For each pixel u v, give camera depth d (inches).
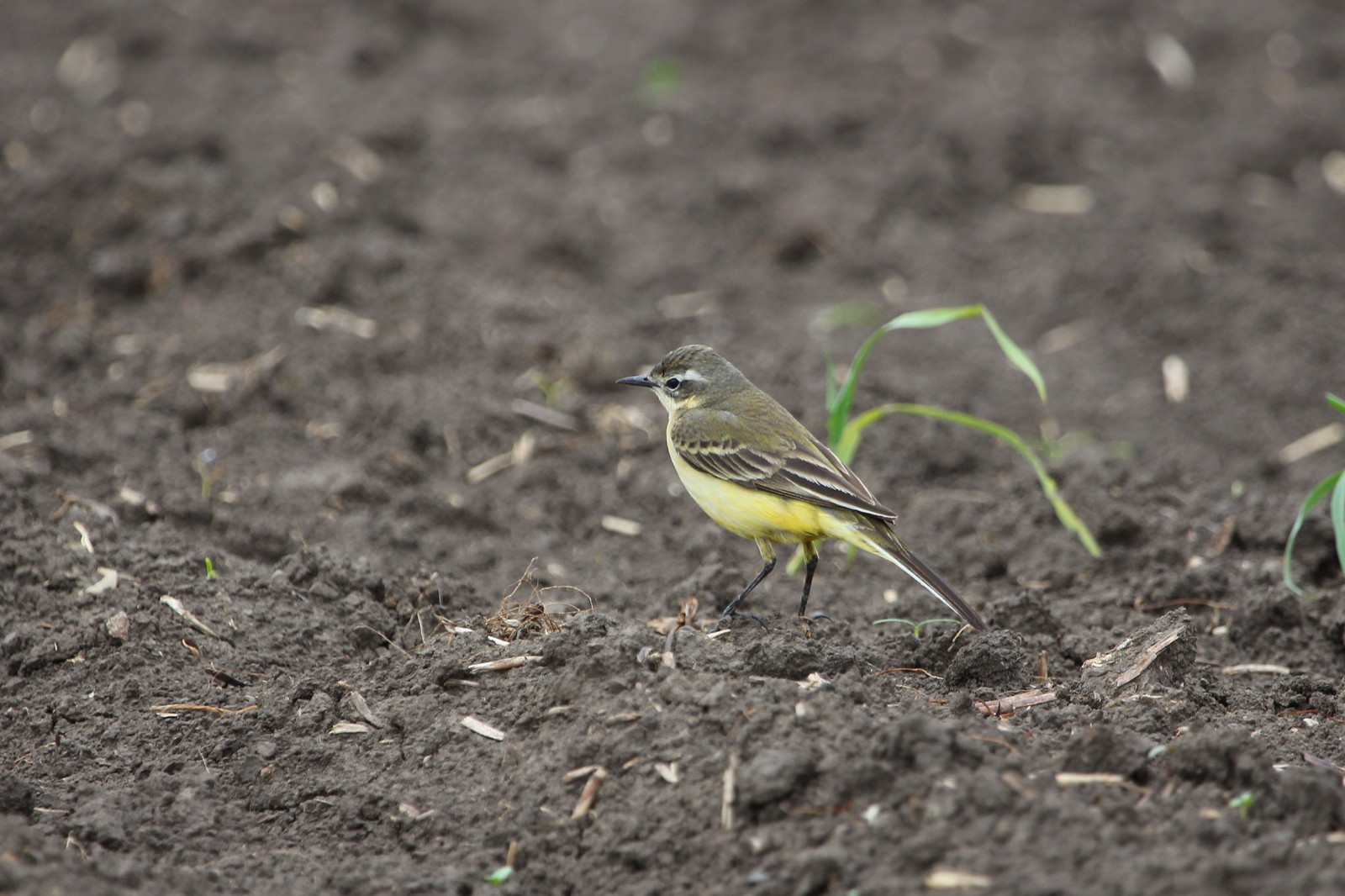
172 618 379.2
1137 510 498.9
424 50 904.9
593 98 852.6
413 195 733.9
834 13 977.5
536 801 297.7
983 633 361.4
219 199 670.5
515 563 465.7
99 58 850.8
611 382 589.6
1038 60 919.0
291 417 542.6
